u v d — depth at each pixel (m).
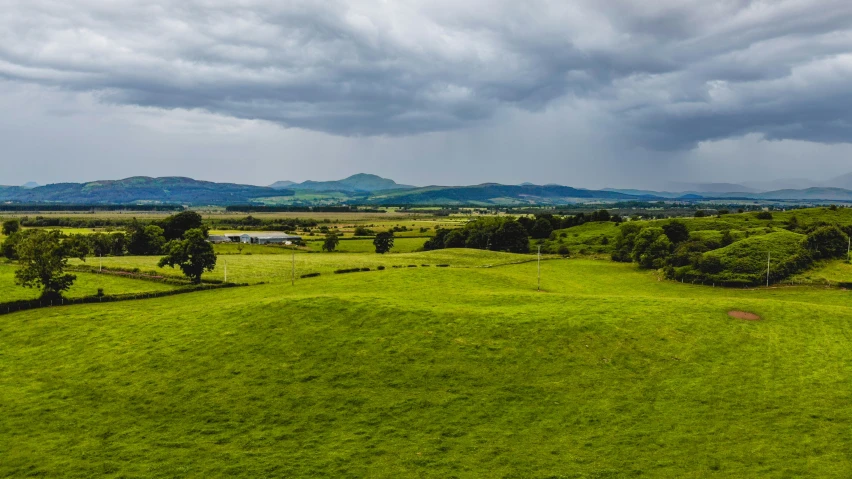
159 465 34.19
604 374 47.56
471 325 57.09
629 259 148.88
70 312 70.88
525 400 43.09
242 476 33.03
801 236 130.38
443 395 43.81
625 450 35.94
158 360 50.12
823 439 36.59
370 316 59.28
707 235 153.88
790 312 64.62
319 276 104.25
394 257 147.12
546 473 33.44
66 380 46.84
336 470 33.75
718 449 35.78
